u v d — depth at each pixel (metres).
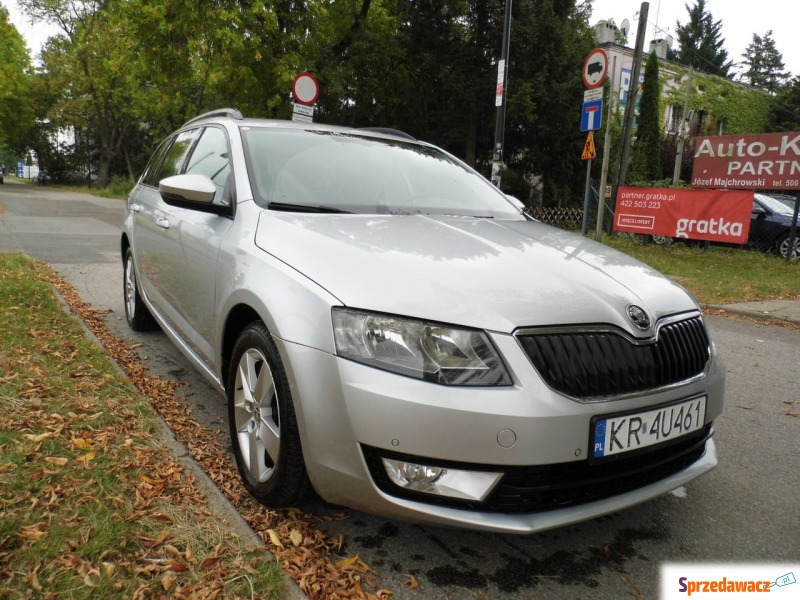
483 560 2.28
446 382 1.96
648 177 23.88
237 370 2.61
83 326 4.65
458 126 21.38
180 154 4.20
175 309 3.61
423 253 2.38
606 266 2.57
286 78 14.30
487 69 20.42
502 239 2.72
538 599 2.08
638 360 2.17
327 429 2.08
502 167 11.98
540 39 19.77
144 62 15.20
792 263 11.19
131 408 3.19
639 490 2.24
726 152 11.56
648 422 2.16
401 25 19.84
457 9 19.36
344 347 2.06
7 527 2.07
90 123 47.56
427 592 2.08
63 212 17.83
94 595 1.83
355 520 2.46
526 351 2.00
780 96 34.44
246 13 13.54
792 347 5.86
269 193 2.95
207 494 2.47
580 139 21.47
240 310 2.62
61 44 39.47
